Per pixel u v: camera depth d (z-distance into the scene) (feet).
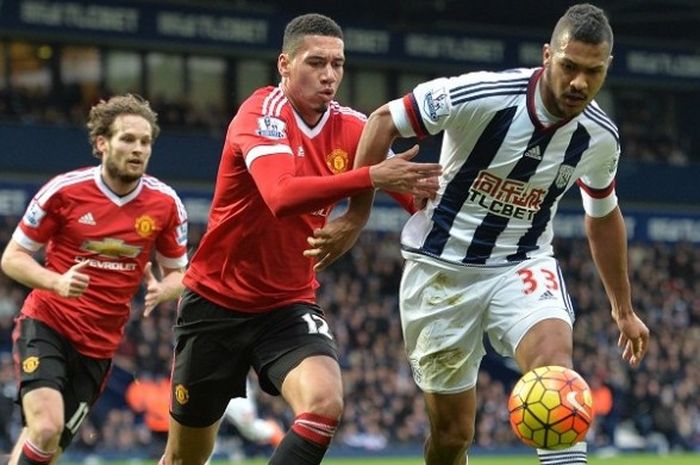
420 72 154.81
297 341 29.86
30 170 128.06
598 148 30.17
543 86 29.04
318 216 30.22
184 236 38.22
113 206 36.81
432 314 31.78
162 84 142.31
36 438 34.94
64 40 136.67
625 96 167.32
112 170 36.52
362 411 104.22
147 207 37.11
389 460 96.02
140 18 135.44
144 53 141.28
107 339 37.24
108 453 90.94
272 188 27.73
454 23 158.10
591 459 101.09
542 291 30.50
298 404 28.68
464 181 30.35
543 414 27.48
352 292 122.83
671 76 161.38
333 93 29.60
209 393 31.50
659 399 119.03
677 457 105.29
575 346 123.65
